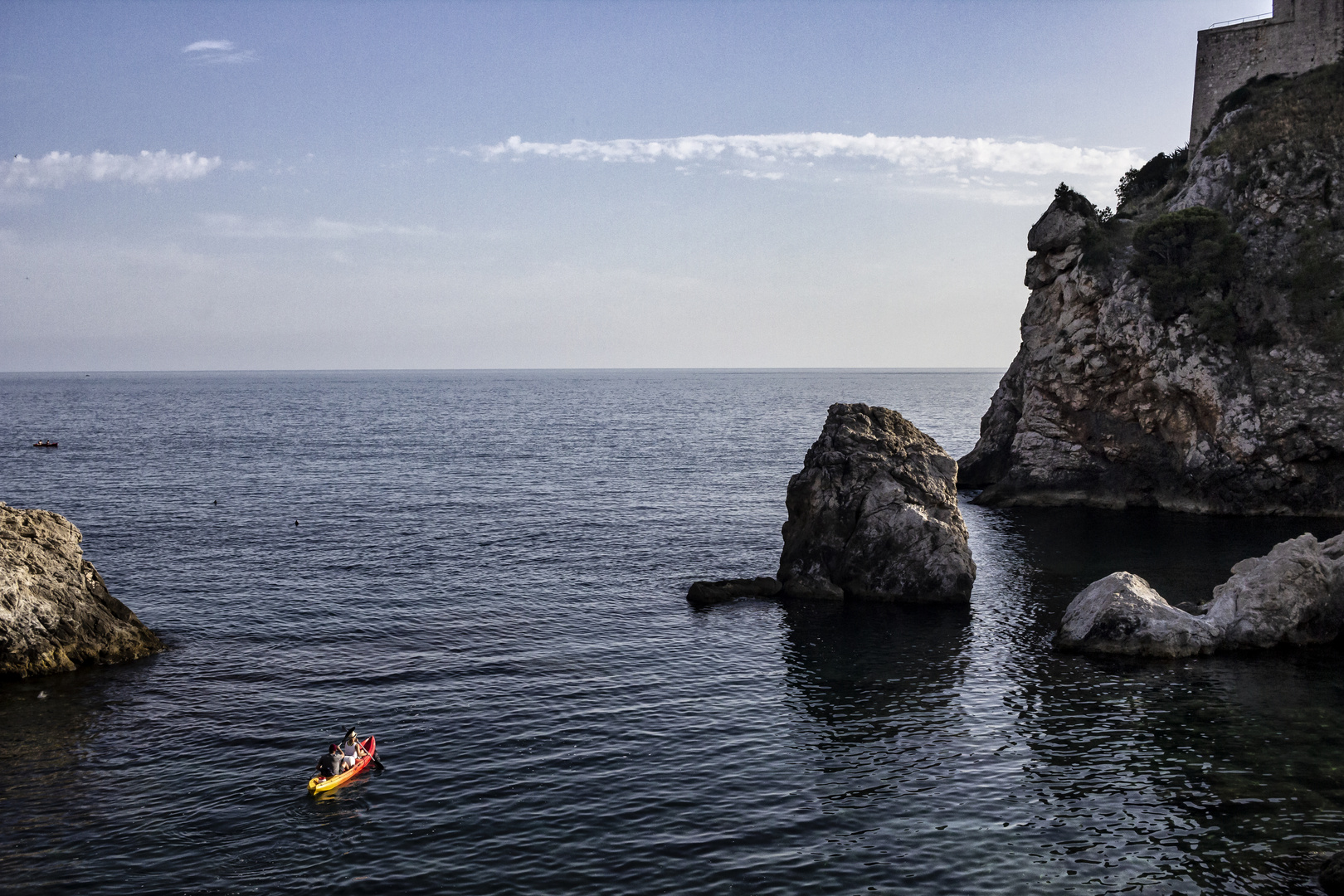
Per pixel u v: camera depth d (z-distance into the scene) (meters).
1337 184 74.00
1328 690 33.31
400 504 75.12
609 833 23.53
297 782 26.50
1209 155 82.31
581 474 95.31
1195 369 71.38
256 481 88.44
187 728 30.38
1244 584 39.84
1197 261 73.94
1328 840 22.72
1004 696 33.31
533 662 37.25
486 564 54.31
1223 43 88.69
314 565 53.53
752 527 66.69
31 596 35.44
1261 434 69.00
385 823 24.08
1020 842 22.95
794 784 26.31
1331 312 70.12
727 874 21.55
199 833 23.61
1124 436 76.94
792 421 182.50
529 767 27.47
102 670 36.03
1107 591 39.50
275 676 35.41
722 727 30.62
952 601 46.69
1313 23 82.38
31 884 21.27
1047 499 79.44
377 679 35.16
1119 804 24.84
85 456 109.31
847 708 32.31
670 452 117.75
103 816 24.47
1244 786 25.73
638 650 38.88
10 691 33.69
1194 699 32.59
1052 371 79.50
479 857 22.39
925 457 50.78
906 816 24.38
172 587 48.22
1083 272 77.50
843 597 47.44
